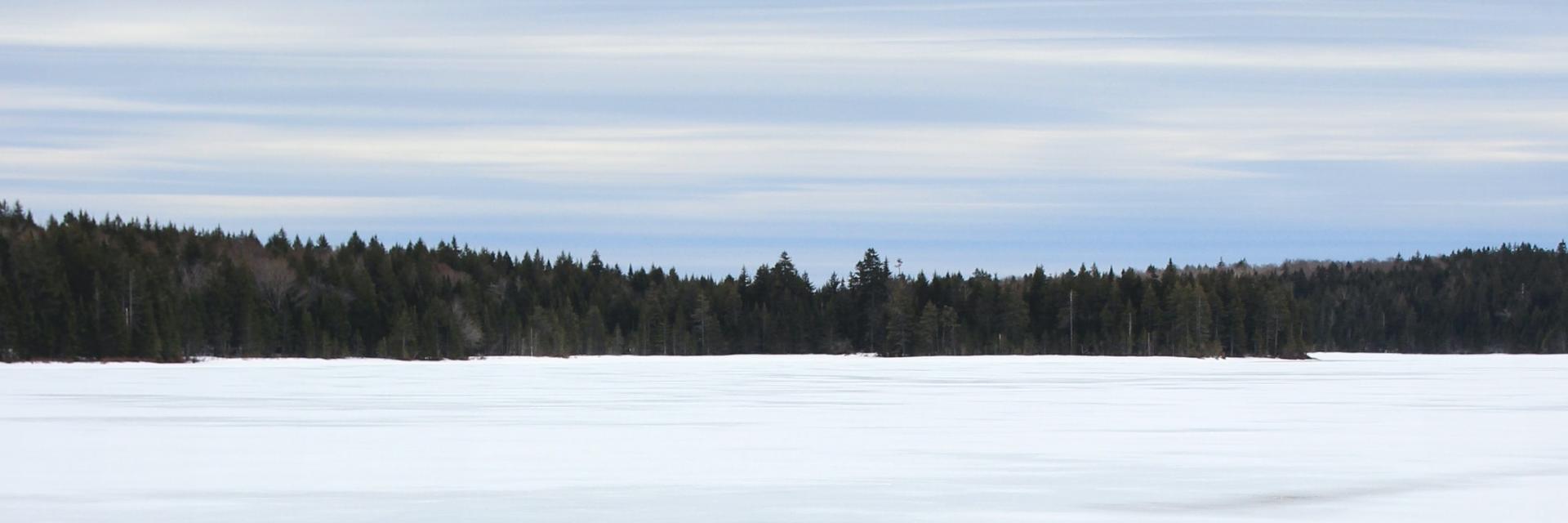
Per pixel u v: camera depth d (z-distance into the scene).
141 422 62.00
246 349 184.88
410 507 36.81
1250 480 42.12
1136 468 44.81
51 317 167.25
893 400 82.50
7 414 66.75
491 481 41.44
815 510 36.56
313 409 71.94
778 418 66.06
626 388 97.81
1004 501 38.06
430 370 143.12
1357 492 39.59
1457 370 151.38
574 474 43.16
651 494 39.03
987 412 70.50
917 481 41.72
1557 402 79.31
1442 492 39.56
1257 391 95.25
